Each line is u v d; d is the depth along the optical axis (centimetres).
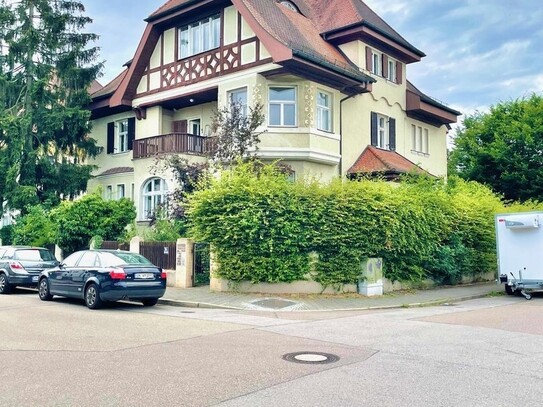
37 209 2488
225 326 1095
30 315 1241
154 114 2686
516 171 3338
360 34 2542
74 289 1445
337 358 792
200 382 657
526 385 658
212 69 2389
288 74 2203
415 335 1002
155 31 2630
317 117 2336
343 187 1661
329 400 588
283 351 838
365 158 2539
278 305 1448
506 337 990
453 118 3198
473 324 1152
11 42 2731
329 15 2730
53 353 820
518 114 3534
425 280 1958
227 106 2206
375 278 1691
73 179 2817
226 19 2362
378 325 1130
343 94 2467
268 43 2095
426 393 618
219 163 1939
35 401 582
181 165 2073
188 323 1135
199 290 1716
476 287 2027
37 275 1741
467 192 2206
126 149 2936
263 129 2220
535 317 1273
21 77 2831
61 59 2809
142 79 2714
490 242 2191
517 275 1798
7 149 2739
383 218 1667
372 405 573
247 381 662
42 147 2819
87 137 2958
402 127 2897
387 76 2800
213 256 1692
